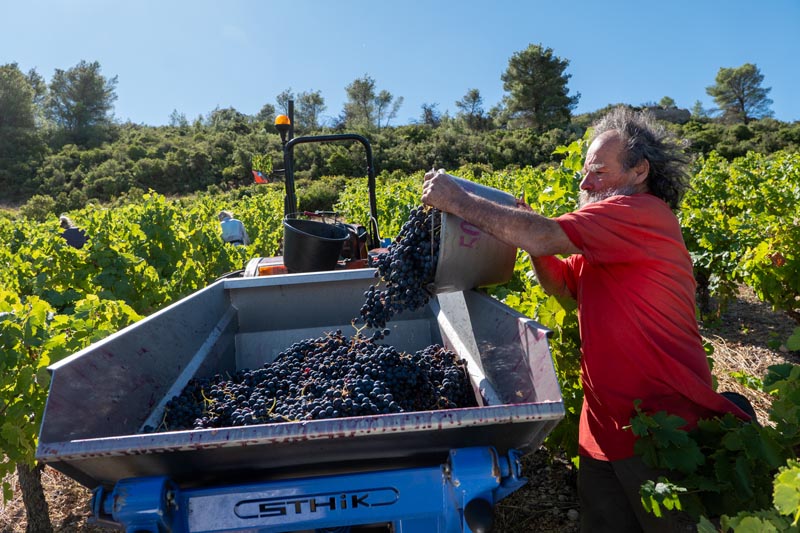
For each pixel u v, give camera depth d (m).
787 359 6.39
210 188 63.91
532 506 3.85
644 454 2.20
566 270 2.83
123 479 1.86
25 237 11.21
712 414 2.33
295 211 5.45
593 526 2.56
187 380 2.89
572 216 2.29
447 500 1.95
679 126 79.44
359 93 119.56
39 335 3.57
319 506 1.93
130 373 2.37
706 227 8.06
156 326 2.74
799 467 1.73
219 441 1.72
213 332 3.48
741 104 136.50
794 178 11.95
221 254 10.06
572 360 3.64
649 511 2.13
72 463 1.74
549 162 64.25
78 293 6.25
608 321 2.36
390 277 2.75
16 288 6.74
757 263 6.65
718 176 12.80
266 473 1.98
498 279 2.80
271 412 2.40
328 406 2.22
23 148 79.00
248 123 102.88
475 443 1.95
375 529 2.49
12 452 3.35
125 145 82.75
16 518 4.18
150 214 8.54
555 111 98.56
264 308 4.00
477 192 2.57
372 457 1.95
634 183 2.50
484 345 2.83
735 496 2.10
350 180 44.53
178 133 98.56
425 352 3.34
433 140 70.81
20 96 89.88
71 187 68.06
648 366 2.31
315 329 4.00
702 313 8.39
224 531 1.92
